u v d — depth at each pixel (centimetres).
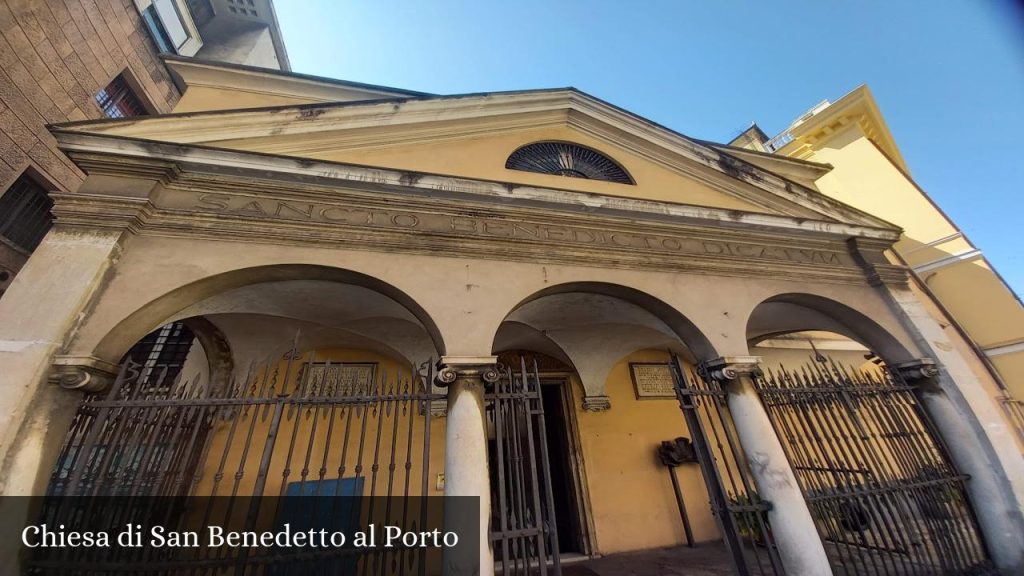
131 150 420
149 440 345
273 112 493
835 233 671
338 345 706
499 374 421
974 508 528
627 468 809
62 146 404
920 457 548
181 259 397
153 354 680
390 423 687
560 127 693
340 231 450
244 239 423
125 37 956
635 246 560
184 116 456
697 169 700
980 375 802
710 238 612
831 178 1090
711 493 457
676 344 894
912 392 596
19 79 715
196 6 1467
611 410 851
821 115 1117
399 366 739
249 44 1560
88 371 334
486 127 624
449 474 366
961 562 511
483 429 393
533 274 489
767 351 955
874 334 634
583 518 746
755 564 624
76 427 335
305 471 337
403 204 489
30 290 347
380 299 518
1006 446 534
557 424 859
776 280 608
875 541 482
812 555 417
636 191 641
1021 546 485
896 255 914
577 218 546
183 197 433
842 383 569
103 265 368
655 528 771
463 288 454
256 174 449
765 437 476
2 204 698
